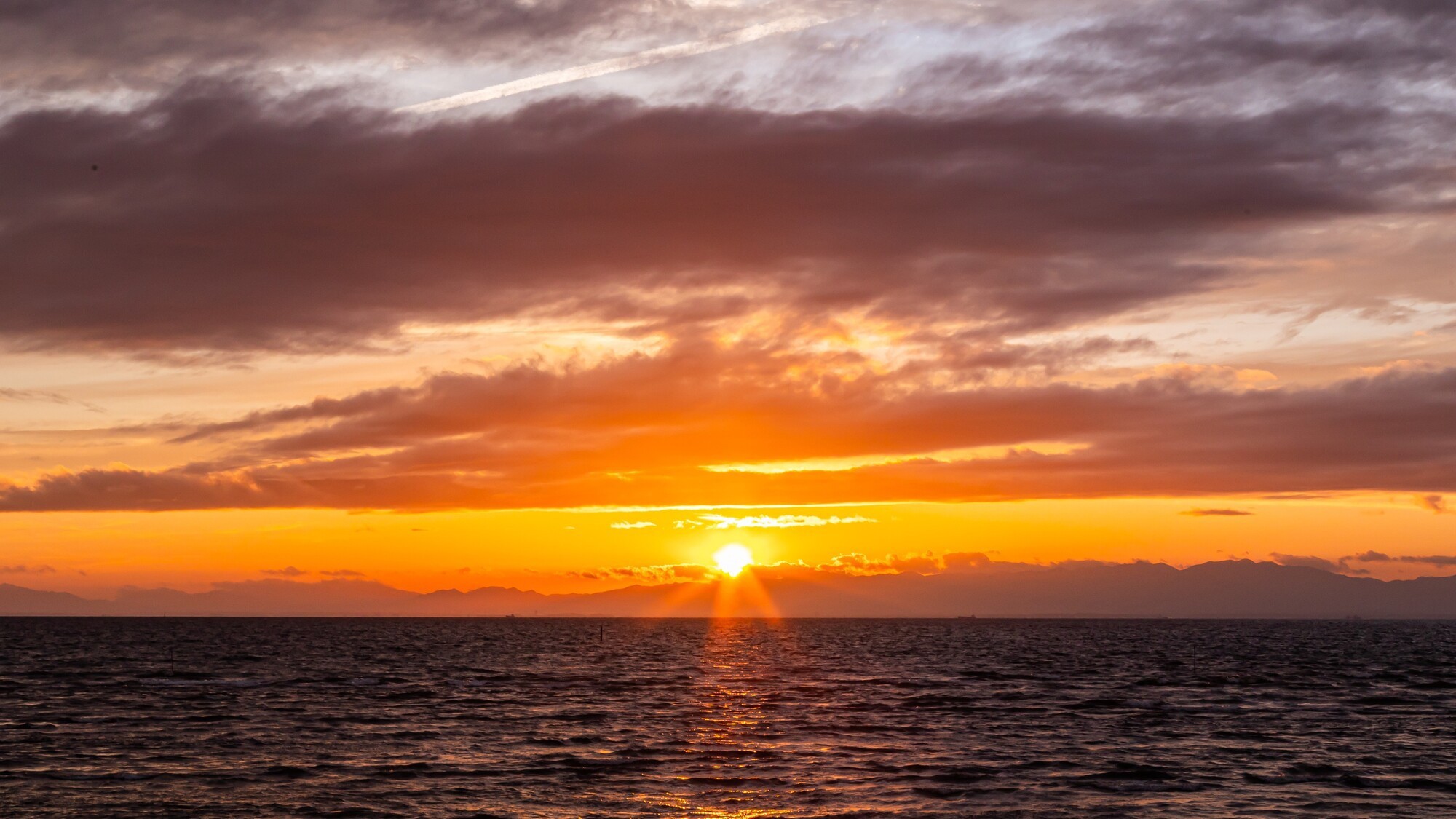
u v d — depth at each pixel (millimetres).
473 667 136750
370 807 46812
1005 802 47906
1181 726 73125
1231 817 45438
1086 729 71375
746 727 71688
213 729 69562
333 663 142500
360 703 86750
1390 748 62938
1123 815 45719
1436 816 45781
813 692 99625
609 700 90312
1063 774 54281
